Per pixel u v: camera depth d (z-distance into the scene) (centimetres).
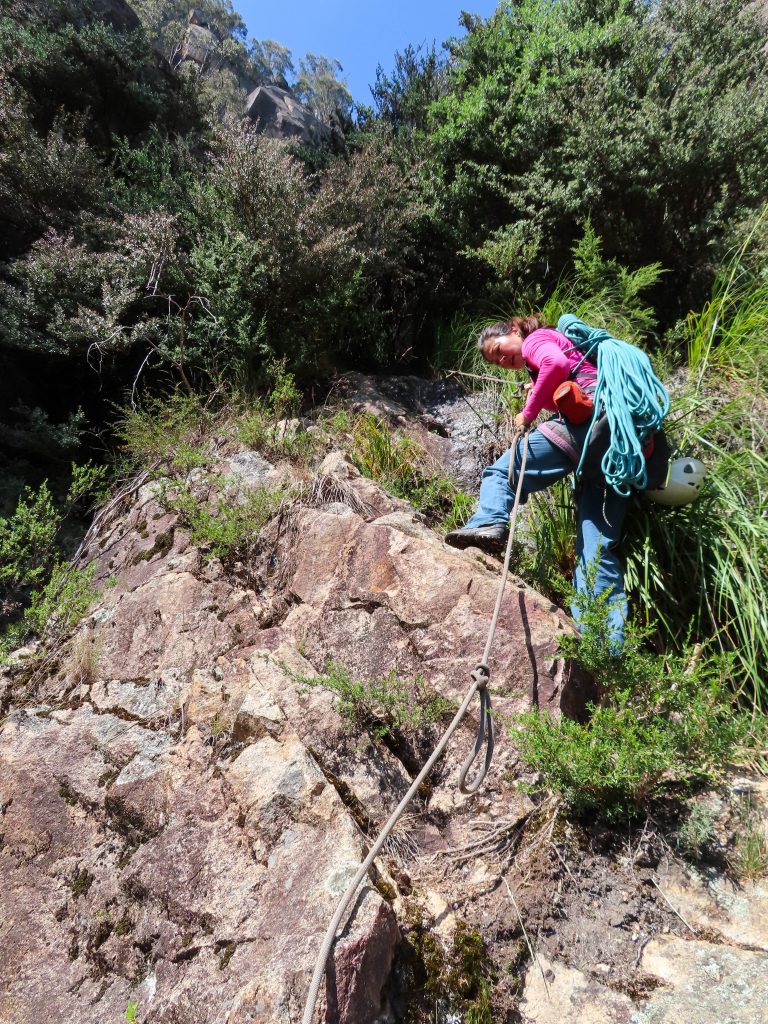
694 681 231
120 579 366
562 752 220
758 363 392
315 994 161
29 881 244
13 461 478
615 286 476
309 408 493
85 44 657
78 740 273
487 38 591
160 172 601
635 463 273
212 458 419
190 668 297
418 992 190
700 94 494
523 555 339
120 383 536
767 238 448
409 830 240
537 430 300
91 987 211
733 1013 177
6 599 386
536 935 207
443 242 569
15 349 521
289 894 201
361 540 312
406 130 655
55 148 527
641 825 229
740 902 206
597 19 578
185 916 210
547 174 518
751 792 234
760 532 305
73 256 470
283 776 232
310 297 512
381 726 264
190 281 501
